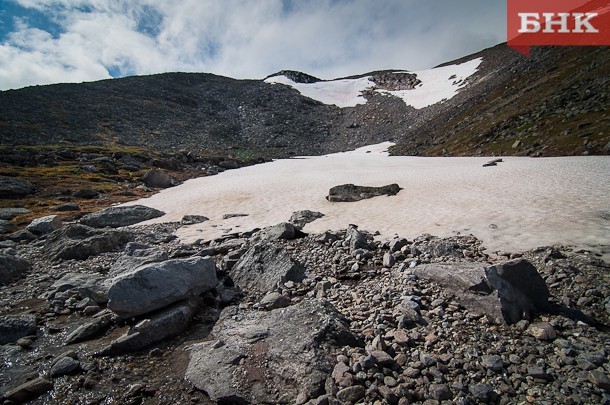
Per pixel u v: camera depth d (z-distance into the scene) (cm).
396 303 859
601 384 517
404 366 603
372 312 831
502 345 647
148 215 2591
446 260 1131
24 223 2553
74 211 3041
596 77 5716
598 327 711
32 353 791
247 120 13762
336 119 14325
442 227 1539
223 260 1338
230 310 937
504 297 754
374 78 17688
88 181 4591
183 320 857
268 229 1691
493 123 6831
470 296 807
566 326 700
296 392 560
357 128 13262
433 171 3928
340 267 1201
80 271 1397
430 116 11638
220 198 3170
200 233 1952
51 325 933
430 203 2111
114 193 3969
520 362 593
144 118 11356
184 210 2775
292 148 11750
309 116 14488
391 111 13662
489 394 520
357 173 4466
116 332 864
